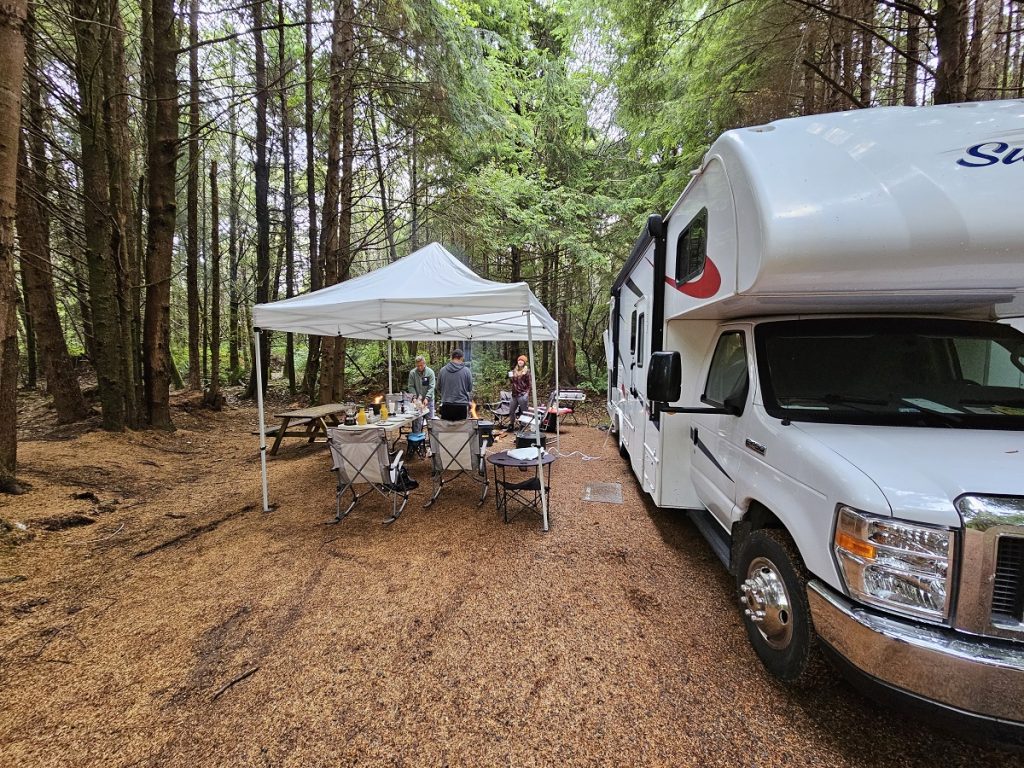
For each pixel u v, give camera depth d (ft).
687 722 6.49
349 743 6.20
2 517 12.74
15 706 6.81
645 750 6.04
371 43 27.63
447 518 14.69
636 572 10.95
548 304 49.75
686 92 22.63
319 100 37.52
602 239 42.09
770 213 6.57
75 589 10.16
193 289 42.80
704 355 11.57
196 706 6.83
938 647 4.91
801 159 7.00
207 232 58.95
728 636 8.44
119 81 23.62
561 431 29.94
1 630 8.59
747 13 17.94
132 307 27.14
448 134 30.99
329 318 15.48
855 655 5.42
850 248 6.31
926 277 6.30
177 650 8.11
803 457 6.55
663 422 11.95
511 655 7.95
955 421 7.04
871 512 5.41
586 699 6.93
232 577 10.77
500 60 39.45
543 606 9.48
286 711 6.74
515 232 39.91
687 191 10.44
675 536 13.10
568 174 44.04
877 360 8.16
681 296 10.80
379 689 7.18
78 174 27.71
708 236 8.91
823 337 8.52
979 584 4.95
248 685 7.27
